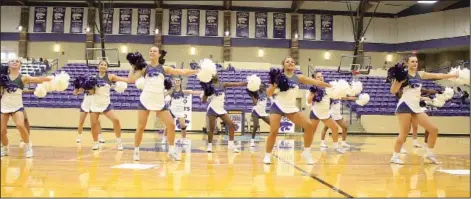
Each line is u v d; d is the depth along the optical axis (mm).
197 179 3682
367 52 21438
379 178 3945
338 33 21422
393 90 5160
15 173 3889
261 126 14445
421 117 5234
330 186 3424
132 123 14484
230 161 5238
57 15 20750
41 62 19250
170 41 20750
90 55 20203
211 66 5203
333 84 6770
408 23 21000
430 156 5340
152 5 20828
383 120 15320
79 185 3264
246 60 21094
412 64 5168
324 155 6395
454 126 15469
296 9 20672
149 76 4977
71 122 14633
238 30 20969
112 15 20719
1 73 5109
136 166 4523
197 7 20922
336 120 7949
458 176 4145
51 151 6172
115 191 3014
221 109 6699
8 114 5246
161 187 3221
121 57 20766
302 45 21156
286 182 3598
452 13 19266
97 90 6438
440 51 20875
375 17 21469
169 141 5199
